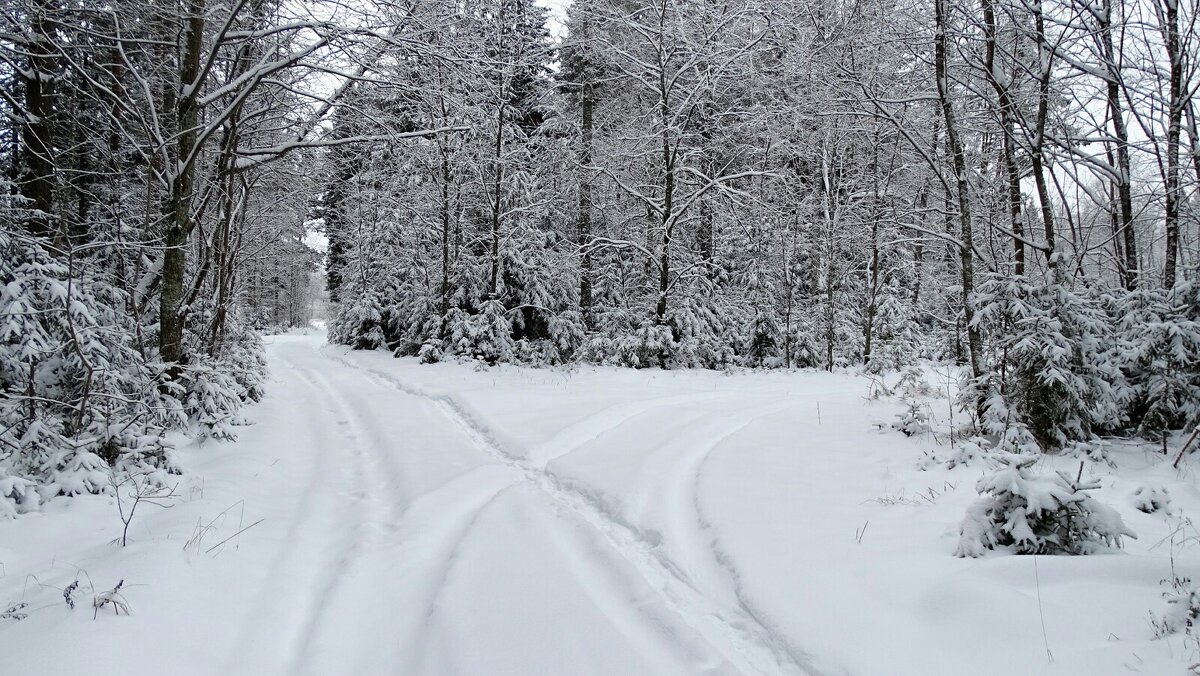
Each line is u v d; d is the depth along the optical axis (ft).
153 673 9.71
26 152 30.48
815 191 68.39
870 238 64.39
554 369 55.42
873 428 26.66
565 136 67.21
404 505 18.65
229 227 35.99
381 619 12.21
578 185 61.67
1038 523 12.85
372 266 80.69
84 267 23.52
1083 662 9.09
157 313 30.78
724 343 65.41
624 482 19.74
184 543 14.53
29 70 29.12
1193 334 20.29
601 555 14.73
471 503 19.12
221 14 27.35
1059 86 27.02
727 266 76.28
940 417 28.30
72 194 35.14
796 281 71.77
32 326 19.33
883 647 10.19
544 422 29.30
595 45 56.85
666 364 59.11
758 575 12.97
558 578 13.24
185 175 26.27
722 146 62.69
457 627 11.30
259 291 131.03
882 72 29.50
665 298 58.80
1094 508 12.50
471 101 33.63
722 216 64.80
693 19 54.54
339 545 16.07
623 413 32.99
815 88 41.70
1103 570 11.47
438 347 62.13
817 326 71.05
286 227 56.59
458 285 66.80
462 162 61.26
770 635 11.13
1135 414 23.02
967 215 25.99
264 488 20.38
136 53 32.12
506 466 23.26
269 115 33.83
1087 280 25.52
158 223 31.53
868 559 13.25
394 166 69.00
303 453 25.94
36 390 20.31
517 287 67.26
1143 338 21.77
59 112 33.12
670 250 59.00
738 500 17.63
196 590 12.51
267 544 15.76
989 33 24.63
